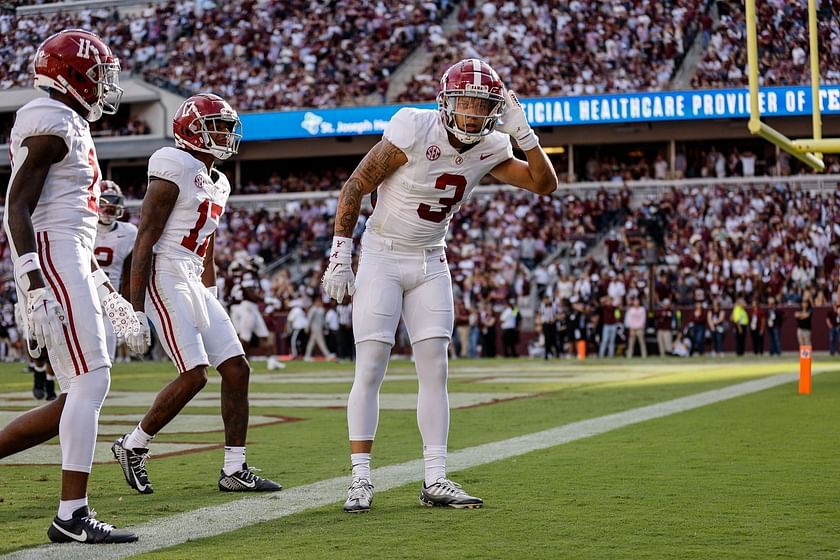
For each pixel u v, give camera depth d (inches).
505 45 1764.3
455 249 1622.8
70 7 1971.0
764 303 1462.8
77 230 261.6
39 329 243.4
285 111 1750.7
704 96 1592.0
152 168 340.8
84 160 262.7
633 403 645.9
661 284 1477.6
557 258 1592.0
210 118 344.8
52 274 255.4
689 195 1605.6
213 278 365.1
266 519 279.3
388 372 1096.8
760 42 1630.2
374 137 1831.9
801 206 1560.0
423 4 1833.2
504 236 1620.3
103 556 233.9
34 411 271.3
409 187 299.0
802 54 1594.5
